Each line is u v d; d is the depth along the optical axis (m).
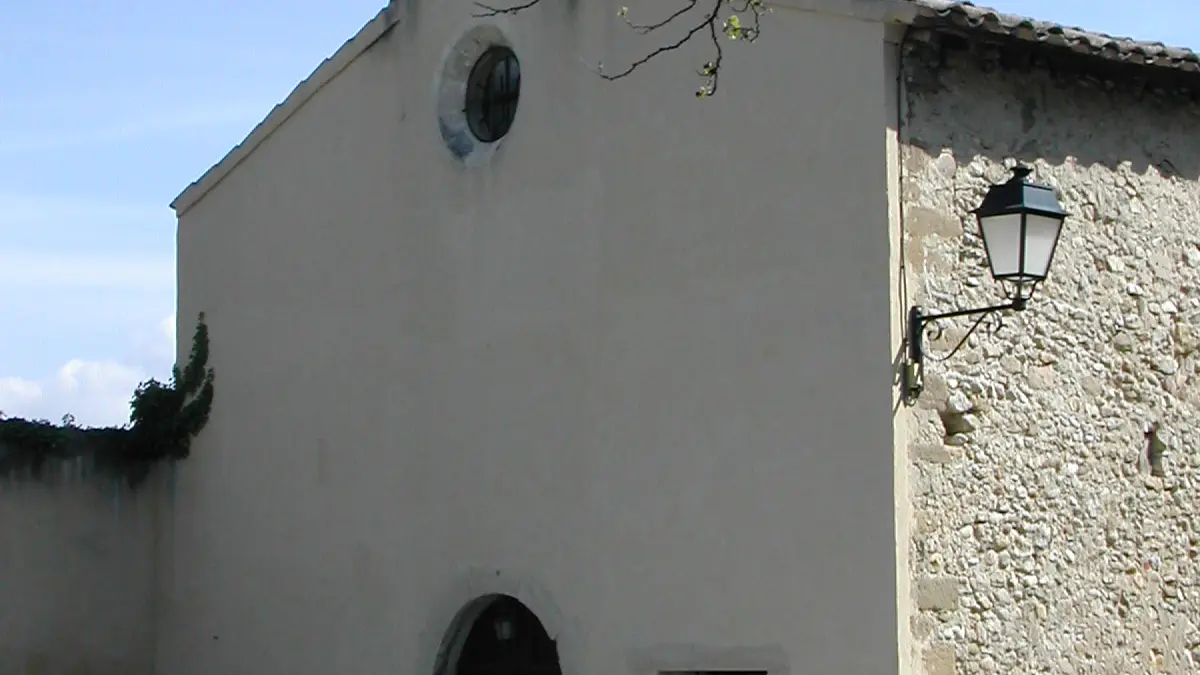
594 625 11.04
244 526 14.20
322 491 13.45
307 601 13.46
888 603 9.35
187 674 14.59
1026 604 9.84
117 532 14.84
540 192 11.80
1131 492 10.46
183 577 14.78
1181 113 11.17
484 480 12.01
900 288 9.54
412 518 12.58
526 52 12.05
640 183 11.05
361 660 12.89
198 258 15.06
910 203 9.65
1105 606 10.22
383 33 13.25
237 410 14.45
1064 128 10.47
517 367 11.84
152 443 14.96
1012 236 9.09
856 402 9.62
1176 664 10.55
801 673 9.78
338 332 13.47
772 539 10.02
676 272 10.75
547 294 11.66
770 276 10.16
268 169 14.39
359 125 13.46
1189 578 10.71
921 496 9.49
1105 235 10.59
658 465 10.74
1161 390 10.73
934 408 9.61
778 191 10.16
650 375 10.85
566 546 11.30
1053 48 10.00
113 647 14.70
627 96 11.20
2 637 14.08
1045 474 10.04
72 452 14.62
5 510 14.20
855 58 9.77
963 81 10.00
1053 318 10.22
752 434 10.19
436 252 12.62
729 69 10.52
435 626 12.27
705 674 10.47
